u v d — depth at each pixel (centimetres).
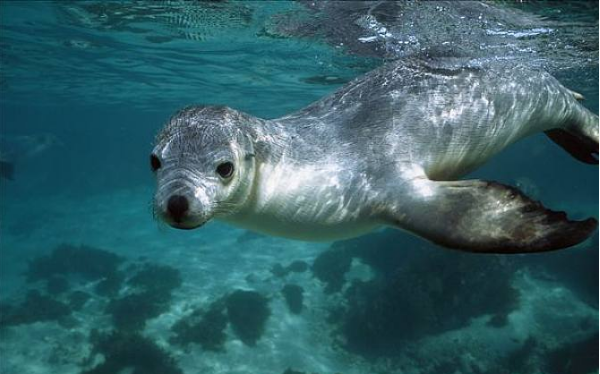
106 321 363
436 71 111
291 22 273
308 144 96
